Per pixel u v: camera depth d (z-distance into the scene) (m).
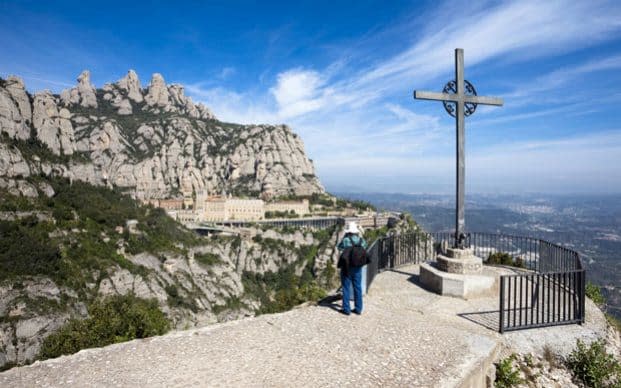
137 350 6.45
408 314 9.13
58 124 110.81
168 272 77.38
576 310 9.13
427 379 5.65
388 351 6.65
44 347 13.95
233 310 83.25
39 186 81.88
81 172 107.94
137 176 182.00
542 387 7.06
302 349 6.59
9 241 55.91
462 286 10.50
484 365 6.54
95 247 68.75
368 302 9.98
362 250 8.56
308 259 127.94
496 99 12.01
